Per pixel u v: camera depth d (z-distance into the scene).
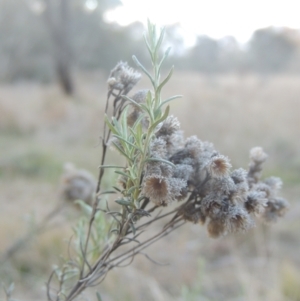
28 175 8.91
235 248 6.20
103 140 1.38
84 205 1.82
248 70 28.62
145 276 5.08
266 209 1.46
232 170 1.28
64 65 24.55
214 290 5.23
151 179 1.08
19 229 5.11
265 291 4.91
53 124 14.70
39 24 26.94
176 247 5.89
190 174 1.22
